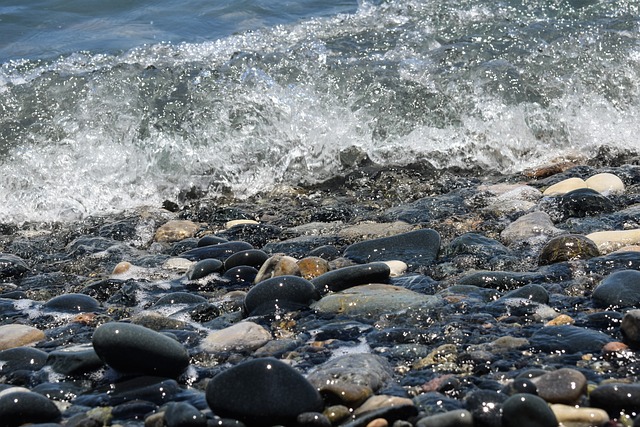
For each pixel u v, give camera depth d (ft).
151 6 69.97
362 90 49.67
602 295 27.91
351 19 61.57
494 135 47.93
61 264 36.68
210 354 25.59
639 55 52.01
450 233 36.55
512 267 32.17
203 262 33.86
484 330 26.22
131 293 32.24
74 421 21.88
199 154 46.80
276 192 45.47
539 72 51.11
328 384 21.88
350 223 39.45
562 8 60.70
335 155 47.24
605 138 48.16
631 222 35.86
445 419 20.25
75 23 66.90
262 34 60.39
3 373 25.04
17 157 45.75
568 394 20.98
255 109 48.32
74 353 25.22
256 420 20.99
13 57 59.88
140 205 44.86
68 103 48.55
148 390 23.30
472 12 60.64
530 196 40.42
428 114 48.91
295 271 31.53
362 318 27.73
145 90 49.32
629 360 23.67
